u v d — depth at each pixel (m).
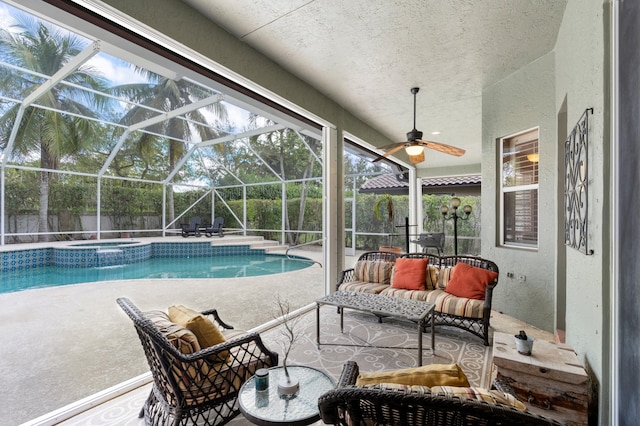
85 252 7.91
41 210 8.27
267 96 3.46
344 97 4.46
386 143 6.66
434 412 0.92
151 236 10.63
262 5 2.52
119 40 2.36
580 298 2.07
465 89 4.21
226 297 4.93
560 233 3.19
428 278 3.83
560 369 1.75
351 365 1.49
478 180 8.62
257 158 10.09
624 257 1.27
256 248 10.51
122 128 7.49
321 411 1.10
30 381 2.38
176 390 1.65
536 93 3.46
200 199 11.99
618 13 1.35
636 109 1.18
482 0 2.47
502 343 2.12
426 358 2.80
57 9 2.02
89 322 3.65
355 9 2.57
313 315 4.03
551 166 3.35
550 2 2.49
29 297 4.80
